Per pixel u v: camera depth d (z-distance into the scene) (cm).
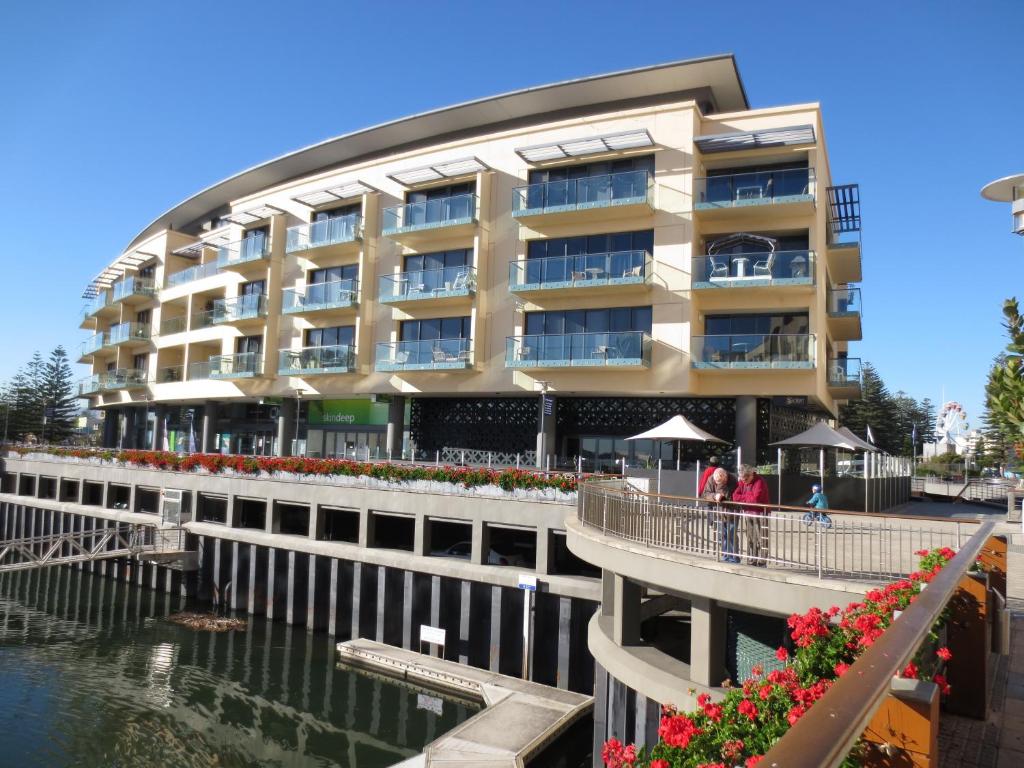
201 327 4050
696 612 1027
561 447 2820
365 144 3619
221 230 4006
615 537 1208
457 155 2966
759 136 2378
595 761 1270
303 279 3428
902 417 7394
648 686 1066
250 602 2447
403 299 2922
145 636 2258
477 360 2778
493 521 1964
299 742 1541
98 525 3250
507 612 1848
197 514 2791
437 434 3094
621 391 2548
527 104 3134
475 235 2836
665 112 2555
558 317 2719
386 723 1619
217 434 4181
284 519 2692
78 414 7012
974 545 561
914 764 254
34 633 2302
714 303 2498
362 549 2183
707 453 2542
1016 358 682
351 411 3388
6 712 1683
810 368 2302
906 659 233
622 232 2630
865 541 1275
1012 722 488
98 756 1484
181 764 1457
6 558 3547
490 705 1609
